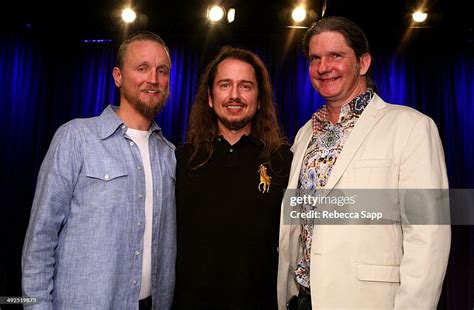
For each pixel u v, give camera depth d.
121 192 1.55
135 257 1.55
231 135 1.89
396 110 1.54
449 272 4.45
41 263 1.44
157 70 1.69
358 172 1.47
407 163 1.40
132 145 1.66
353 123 1.58
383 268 1.39
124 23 4.68
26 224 5.09
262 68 1.96
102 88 5.39
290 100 5.06
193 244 1.69
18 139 5.14
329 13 4.30
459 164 4.72
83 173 1.53
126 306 1.52
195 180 1.77
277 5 4.40
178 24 4.70
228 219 1.68
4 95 5.12
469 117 4.79
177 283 1.71
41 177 1.52
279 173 1.79
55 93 5.40
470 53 4.86
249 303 1.62
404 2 4.14
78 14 4.71
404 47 4.96
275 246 1.72
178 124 5.21
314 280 1.44
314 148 1.67
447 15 4.35
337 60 1.58
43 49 5.37
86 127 1.60
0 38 5.12
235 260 1.65
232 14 4.44
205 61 4.90
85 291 1.45
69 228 1.50
